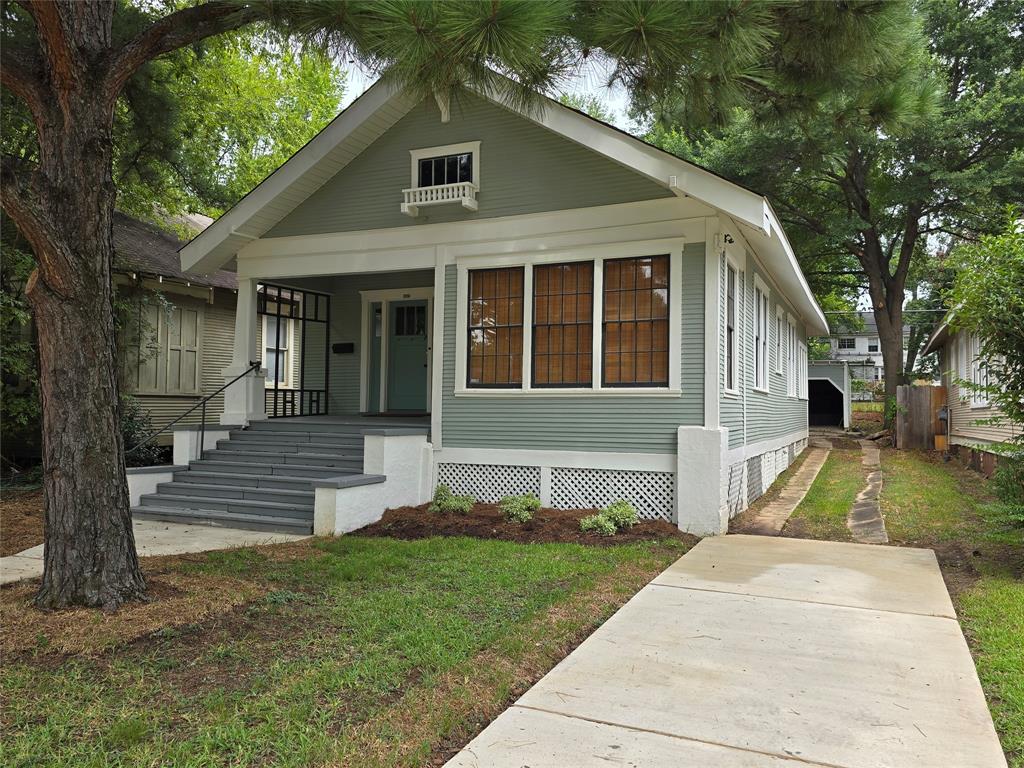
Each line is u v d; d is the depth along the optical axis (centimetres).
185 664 410
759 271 1172
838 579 621
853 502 1060
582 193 910
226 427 1102
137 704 356
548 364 928
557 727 338
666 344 868
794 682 394
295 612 506
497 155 962
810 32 639
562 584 595
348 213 1054
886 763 305
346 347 1342
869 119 757
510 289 958
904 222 2320
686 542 783
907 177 1998
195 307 1512
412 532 822
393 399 1310
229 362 1609
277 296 1264
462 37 453
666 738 328
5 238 1095
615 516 822
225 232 1070
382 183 1034
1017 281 665
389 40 471
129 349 1335
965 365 1598
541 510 902
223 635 456
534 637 459
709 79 645
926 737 329
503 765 302
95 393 511
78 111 507
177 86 1566
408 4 445
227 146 2306
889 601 553
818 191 2283
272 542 791
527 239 940
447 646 436
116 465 519
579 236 910
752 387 1105
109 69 520
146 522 926
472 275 980
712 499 830
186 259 1090
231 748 312
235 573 618
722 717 350
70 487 503
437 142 996
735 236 952
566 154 922
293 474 973
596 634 475
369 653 425
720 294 859
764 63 682
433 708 352
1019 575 622
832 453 1841
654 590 586
